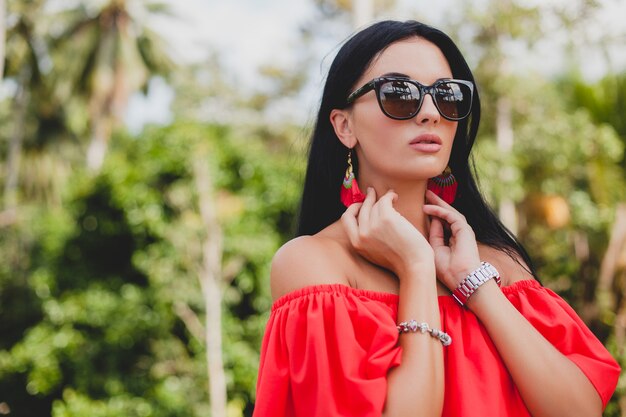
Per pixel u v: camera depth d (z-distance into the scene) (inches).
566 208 376.8
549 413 49.1
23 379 446.9
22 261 593.9
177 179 394.6
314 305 50.0
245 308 411.5
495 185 346.9
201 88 718.5
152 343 400.8
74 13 783.7
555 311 54.7
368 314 49.3
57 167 781.9
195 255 389.1
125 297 396.2
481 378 50.0
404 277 51.1
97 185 414.0
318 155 60.8
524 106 384.5
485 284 52.4
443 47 56.6
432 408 46.3
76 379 392.5
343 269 52.7
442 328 52.3
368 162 56.5
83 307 398.9
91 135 828.0
